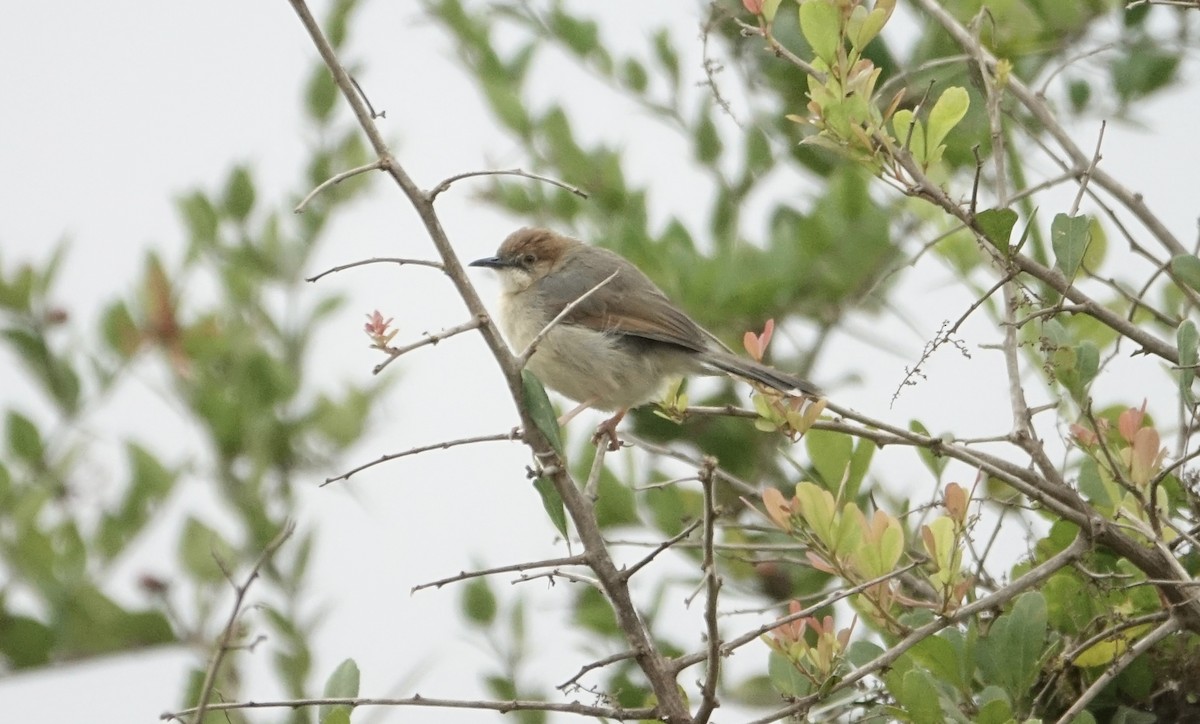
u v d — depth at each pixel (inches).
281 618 478.9
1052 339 362.3
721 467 502.9
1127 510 349.7
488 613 445.1
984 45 476.7
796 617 299.0
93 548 499.5
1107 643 335.9
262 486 526.0
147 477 510.0
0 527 496.4
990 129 402.0
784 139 553.6
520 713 434.6
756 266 520.4
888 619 325.1
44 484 510.6
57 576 484.7
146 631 478.0
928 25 489.1
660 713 290.7
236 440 528.4
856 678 305.6
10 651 473.7
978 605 312.5
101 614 477.7
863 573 324.8
